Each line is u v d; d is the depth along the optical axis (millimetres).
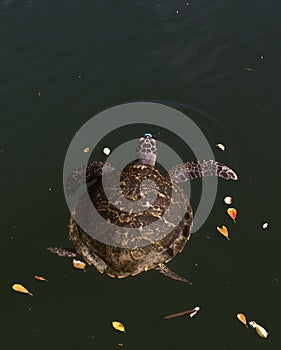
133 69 5395
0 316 4453
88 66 5406
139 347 4379
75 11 5703
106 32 5578
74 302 4496
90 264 4508
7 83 5297
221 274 4551
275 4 5746
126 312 4469
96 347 4383
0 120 5121
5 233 4688
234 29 5590
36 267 4598
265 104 5188
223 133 5098
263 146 5000
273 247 4617
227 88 5289
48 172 4926
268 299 4477
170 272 4480
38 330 4422
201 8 5730
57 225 4723
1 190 4836
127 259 4410
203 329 4414
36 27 5594
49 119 5152
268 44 5488
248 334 4391
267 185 4832
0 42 5500
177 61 5434
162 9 5723
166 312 4465
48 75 5352
